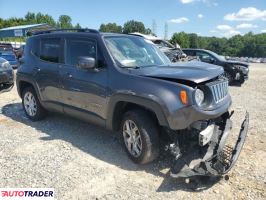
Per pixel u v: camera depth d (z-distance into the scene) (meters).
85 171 4.23
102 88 4.64
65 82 5.34
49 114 6.75
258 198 3.62
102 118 4.77
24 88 6.62
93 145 5.13
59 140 5.36
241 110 7.86
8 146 5.09
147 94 4.01
